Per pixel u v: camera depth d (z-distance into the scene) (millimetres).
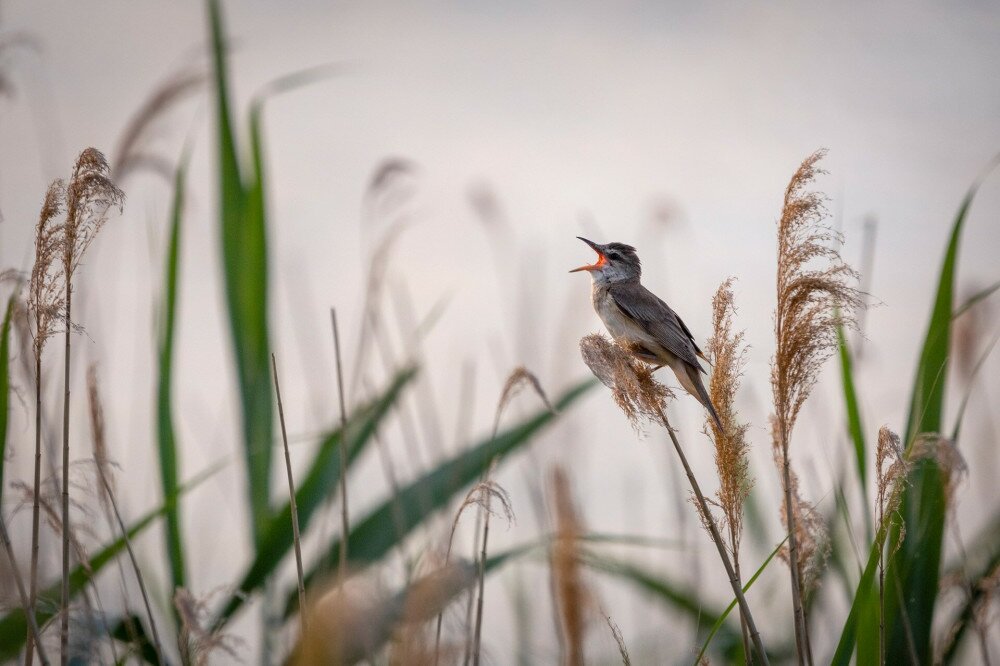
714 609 12188
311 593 8922
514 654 11641
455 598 7500
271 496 12500
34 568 8070
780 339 7922
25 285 9102
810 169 7930
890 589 8812
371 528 11000
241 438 12562
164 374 11898
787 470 7914
